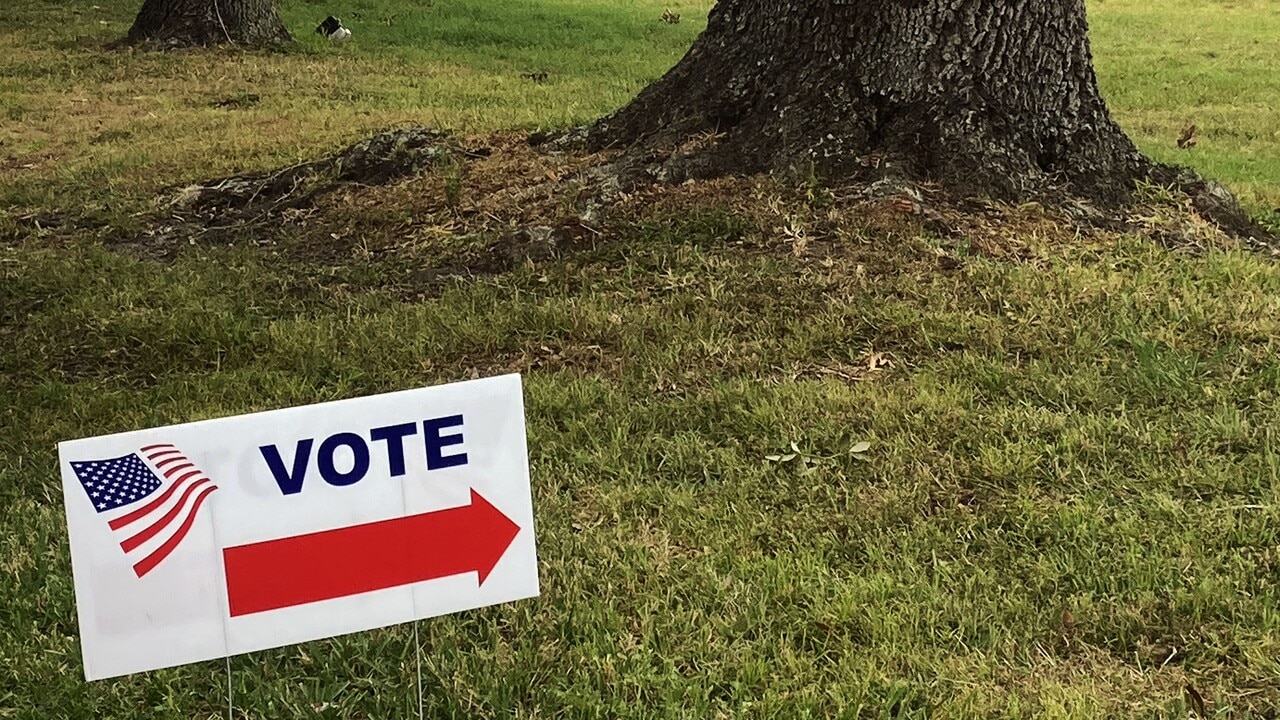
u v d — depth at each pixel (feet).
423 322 14.89
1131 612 9.39
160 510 6.93
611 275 15.98
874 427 12.30
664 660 9.02
